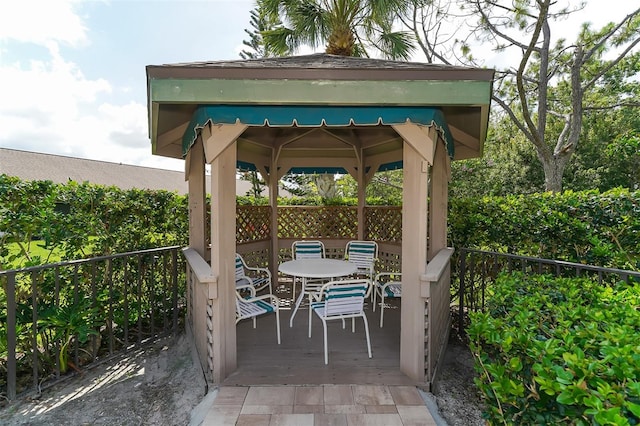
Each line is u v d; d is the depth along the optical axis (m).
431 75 2.25
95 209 3.72
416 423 2.11
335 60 3.08
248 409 2.23
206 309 2.70
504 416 1.37
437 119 2.52
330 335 3.49
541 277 2.33
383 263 5.41
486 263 4.45
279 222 5.99
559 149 8.60
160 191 4.53
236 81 2.22
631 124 12.56
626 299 1.88
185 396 2.72
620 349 1.13
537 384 1.26
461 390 2.89
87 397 2.76
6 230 3.07
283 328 3.71
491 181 12.05
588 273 3.58
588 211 3.64
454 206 4.76
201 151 3.80
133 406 2.63
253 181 12.91
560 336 1.41
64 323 2.88
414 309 2.59
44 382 2.93
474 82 2.25
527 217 4.02
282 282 5.95
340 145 5.74
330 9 7.39
